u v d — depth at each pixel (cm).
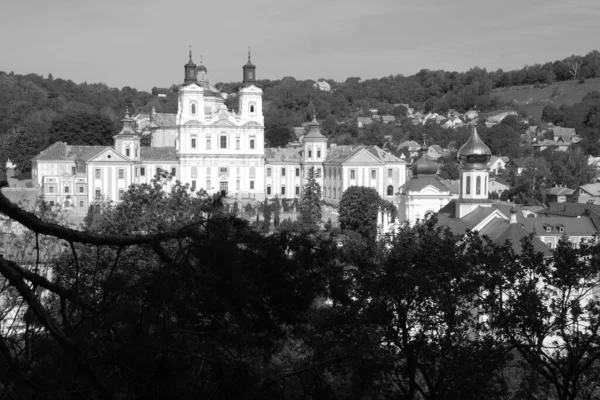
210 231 1961
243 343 1977
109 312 1891
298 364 2725
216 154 19425
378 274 3575
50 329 1802
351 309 3198
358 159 19550
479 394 3372
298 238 2027
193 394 1881
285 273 1969
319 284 2019
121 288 1938
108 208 6462
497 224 8975
